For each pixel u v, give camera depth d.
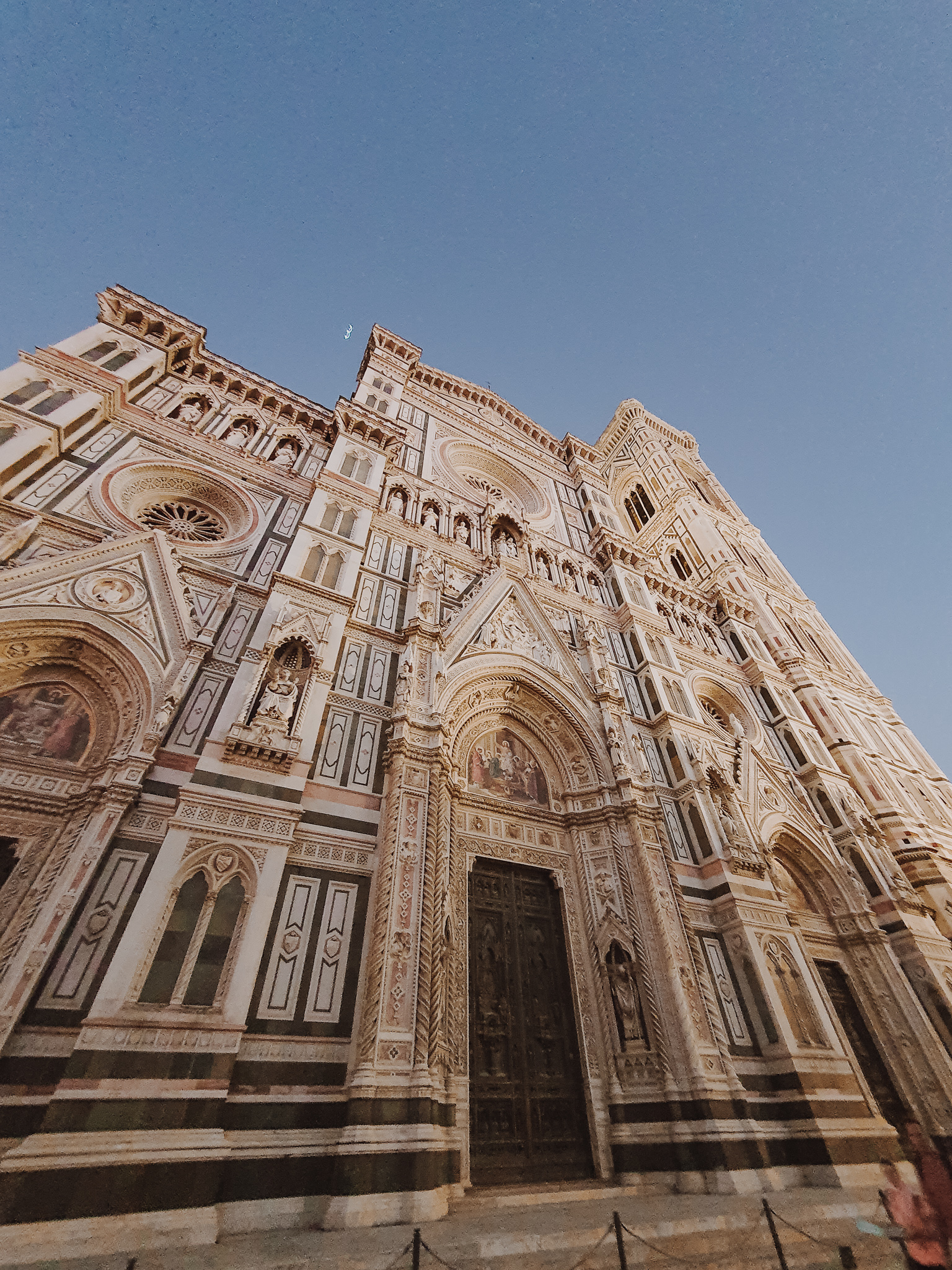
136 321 23.73
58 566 14.03
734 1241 8.62
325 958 11.45
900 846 28.47
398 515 24.16
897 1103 18.19
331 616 17.17
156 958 9.72
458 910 14.82
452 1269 6.99
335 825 13.31
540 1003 14.94
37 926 9.55
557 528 34.50
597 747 20.22
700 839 19.83
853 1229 8.97
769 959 17.30
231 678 14.55
